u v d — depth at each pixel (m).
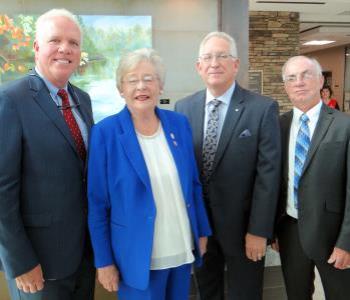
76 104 1.62
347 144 1.69
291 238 1.91
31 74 1.49
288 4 6.29
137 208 1.40
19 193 1.39
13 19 3.10
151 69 1.42
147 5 3.29
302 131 1.83
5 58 3.13
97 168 1.42
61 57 1.46
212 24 3.39
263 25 6.86
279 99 7.04
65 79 1.52
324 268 1.80
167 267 1.45
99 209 1.44
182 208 1.49
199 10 3.36
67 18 1.49
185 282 1.56
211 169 1.84
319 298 2.61
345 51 11.62
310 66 1.78
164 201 1.44
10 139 1.33
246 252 1.84
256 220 1.77
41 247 1.44
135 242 1.40
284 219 1.95
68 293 1.58
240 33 3.37
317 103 1.81
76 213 1.48
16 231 1.35
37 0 3.11
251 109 1.80
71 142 1.46
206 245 1.85
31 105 1.40
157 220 1.43
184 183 1.49
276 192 1.77
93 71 3.26
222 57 1.79
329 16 7.29
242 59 3.38
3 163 1.31
